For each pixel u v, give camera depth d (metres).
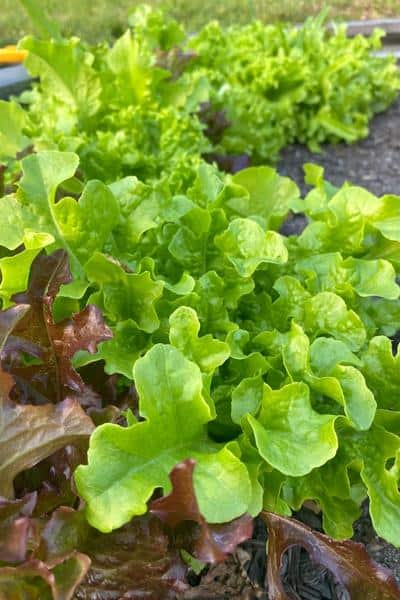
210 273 0.51
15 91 1.00
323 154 1.02
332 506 0.46
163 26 0.92
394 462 0.45
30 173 0.48
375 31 1.11
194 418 0.40
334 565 0.40
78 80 0.78
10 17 1.41
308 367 0.44
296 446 0.41
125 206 0.51
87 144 0.71
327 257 0.53
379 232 0.54
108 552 0.39
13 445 0.39
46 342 0.44
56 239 0.48
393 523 0.42
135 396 0.46
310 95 1.01
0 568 0.34
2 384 0.39
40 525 0.37
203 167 0.57
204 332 0.51
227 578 0.48
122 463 0.38
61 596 0.34
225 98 0.91
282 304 0.52
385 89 1.10
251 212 0.61
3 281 0.45
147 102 0.82
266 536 0.50
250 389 0.45
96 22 1.42
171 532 0.39
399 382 0.46
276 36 1.05
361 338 0.49
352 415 0.42
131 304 0.49
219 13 1.53
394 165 0.99
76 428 0.39
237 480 0.38
